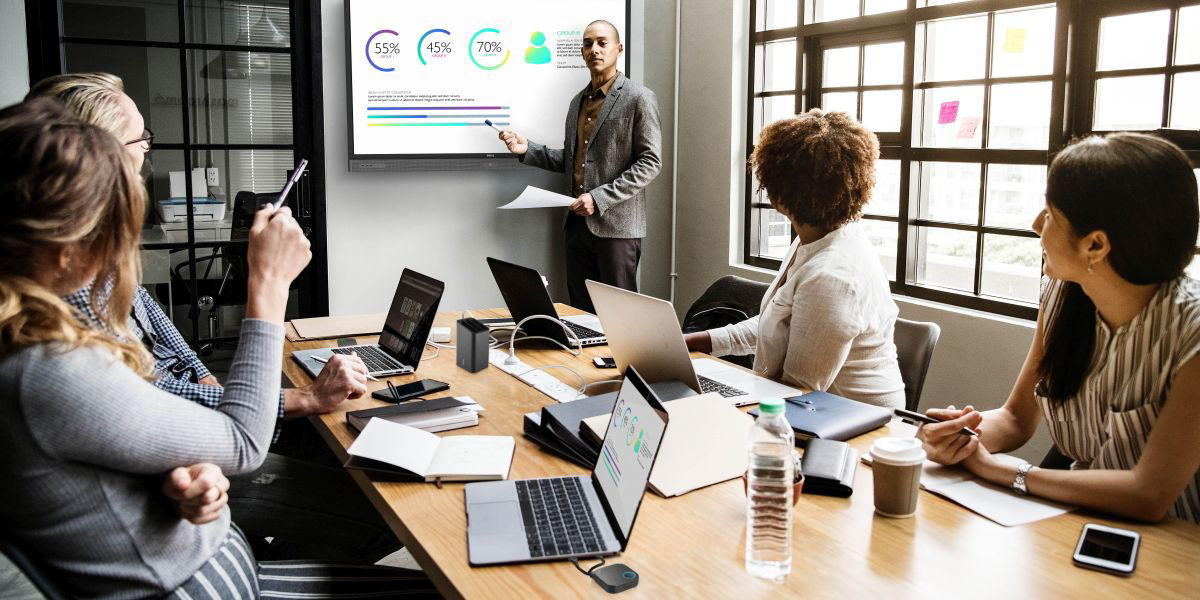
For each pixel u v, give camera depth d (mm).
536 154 4715
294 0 4281
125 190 1221
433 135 4621
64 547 1205
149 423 1187
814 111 2303
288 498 2045
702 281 4977
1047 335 1757
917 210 3834
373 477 1700
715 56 4699
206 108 4160
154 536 1249
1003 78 3408
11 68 3689
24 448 1140
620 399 1523
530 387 2326
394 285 4770
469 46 4605
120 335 1309
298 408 2086
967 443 1654
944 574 1290
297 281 4562
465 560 1346
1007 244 3459
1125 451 1616
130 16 3969
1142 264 1501
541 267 5141
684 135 5004
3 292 1114
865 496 1584
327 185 4523
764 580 1275
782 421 1359
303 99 4371
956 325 3490
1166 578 1272
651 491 1603
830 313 2141
